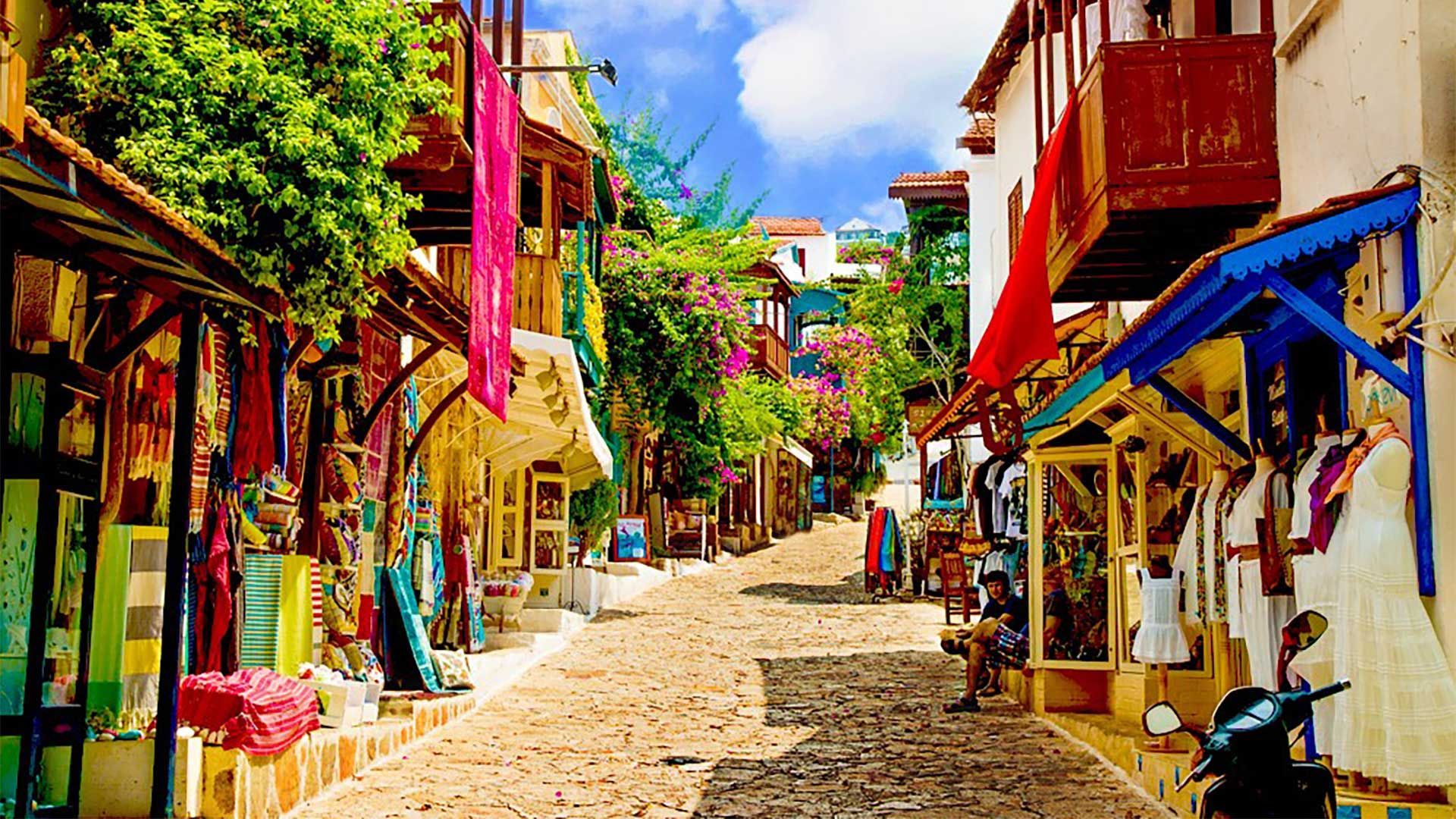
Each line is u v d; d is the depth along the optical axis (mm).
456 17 11359
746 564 37500
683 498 36312
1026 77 19594
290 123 8219
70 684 7754
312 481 11672
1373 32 7996
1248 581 8742
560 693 14898
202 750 7793
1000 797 9383
